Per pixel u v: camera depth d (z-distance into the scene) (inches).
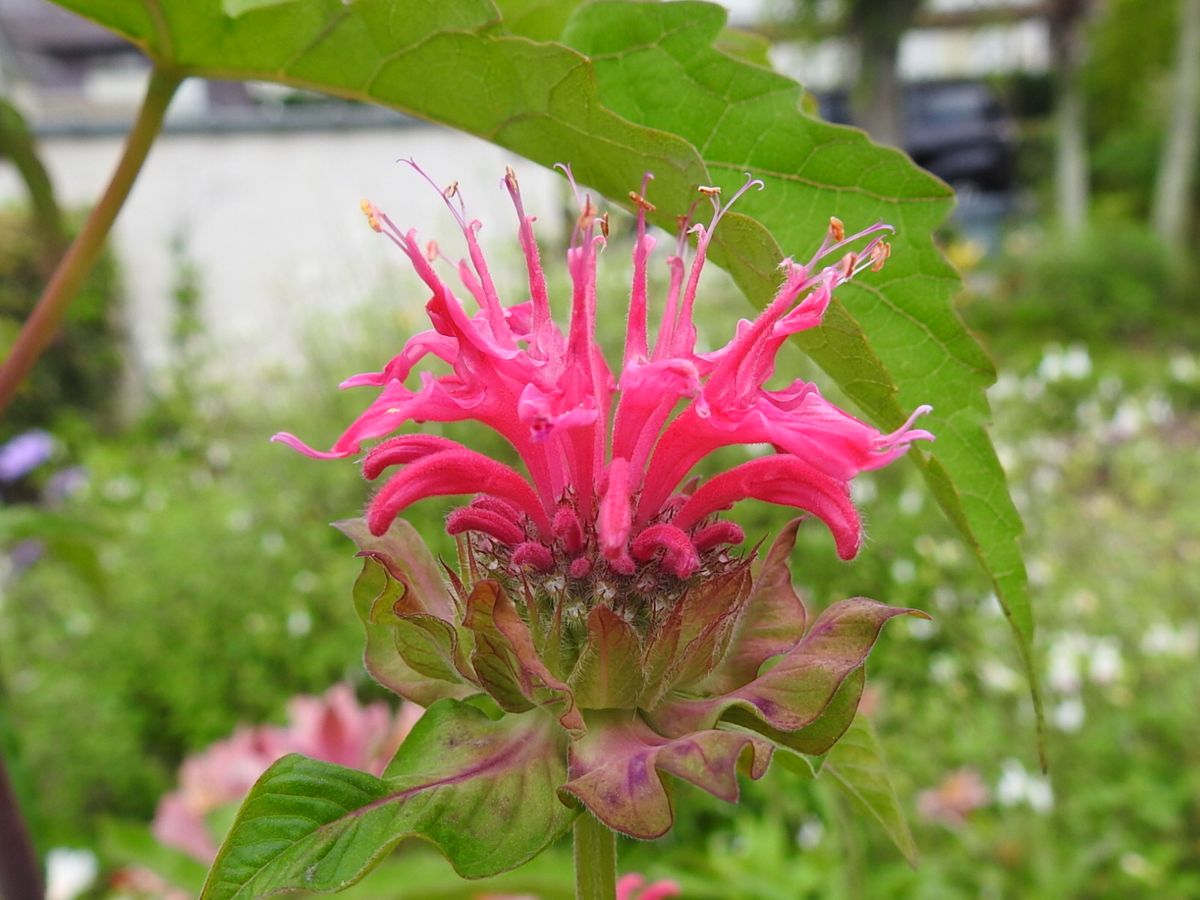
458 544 4.2
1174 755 13.6
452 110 3.8
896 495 16.6
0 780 4.8
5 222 34.3
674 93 3.8
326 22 3.6
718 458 15.6
